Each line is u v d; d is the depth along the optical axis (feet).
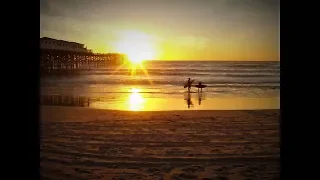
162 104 33.94
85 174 17.11
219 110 31.14
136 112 30.19
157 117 28.45
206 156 19.80
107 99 36.29
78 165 18.34
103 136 23.35
